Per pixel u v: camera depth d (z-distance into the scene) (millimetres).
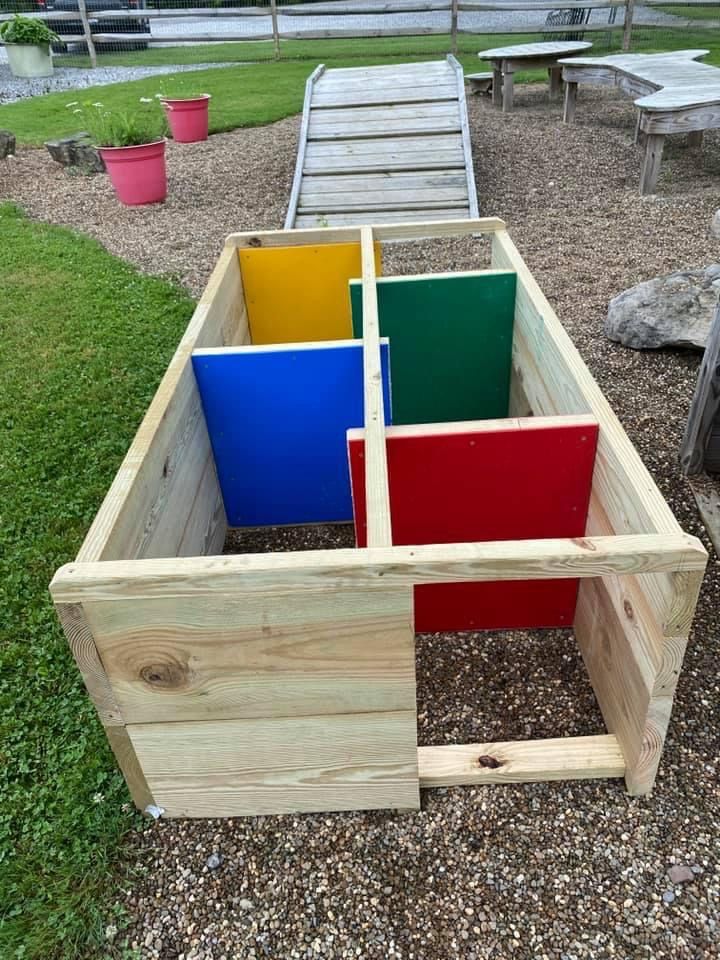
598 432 1888
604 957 1480
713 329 2490
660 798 1745
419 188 5641
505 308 2838
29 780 1855
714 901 1553
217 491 2658
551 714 1970
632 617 1645
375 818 1755
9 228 5836
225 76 11219
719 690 1971
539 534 2084
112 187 6863
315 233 3141
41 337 4047
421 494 1989
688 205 5449
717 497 2633
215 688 1528
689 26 12359
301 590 1381
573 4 10773
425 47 12914
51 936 1555
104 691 1534
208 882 1646
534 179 6270
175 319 4230
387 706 1562
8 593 2393
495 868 1634
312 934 1549
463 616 2215
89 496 2795
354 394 2480
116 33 14406
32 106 9711
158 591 1383
